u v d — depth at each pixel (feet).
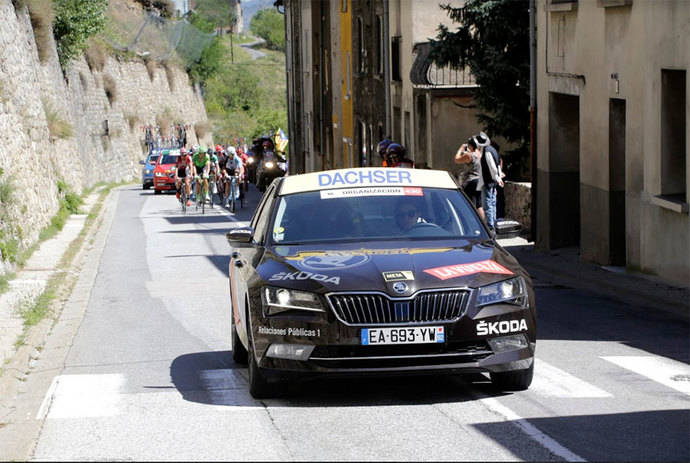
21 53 123.54
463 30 106.42
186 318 55.06
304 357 30.94
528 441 26.96
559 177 86.07
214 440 28.02
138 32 337.93
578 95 78.43
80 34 207.82
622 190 72.59
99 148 262.06
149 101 334.85
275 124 585.63
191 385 36.50
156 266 82.84
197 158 149.07
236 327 39.52
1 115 95.04
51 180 130.62
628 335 45.88
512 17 103.09
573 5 77.87
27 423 31.27
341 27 193.36
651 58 63.72
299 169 273.13
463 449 26.23
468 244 35.04
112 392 35.81
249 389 34.45
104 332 51.65
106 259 89.81
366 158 171.12
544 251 85.97
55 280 71.61
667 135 62.95
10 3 121.49
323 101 224.74
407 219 36.83
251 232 38.93
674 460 25.05
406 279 31.09
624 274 67.82
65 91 202.69
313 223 36.76
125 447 27.66
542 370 37.47
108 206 168.66
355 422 29.55
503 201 88.99
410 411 30.78
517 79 104.17
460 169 124.06
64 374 40.24
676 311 53.52
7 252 75.31
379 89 157.58
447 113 123.65
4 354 44.27
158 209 159.74
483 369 31.07
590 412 30.50
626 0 66.95
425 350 30.78
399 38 141.28
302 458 25.81
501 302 31.45
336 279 31.35
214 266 81.41
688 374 36.76
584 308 54.80
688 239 59.72
